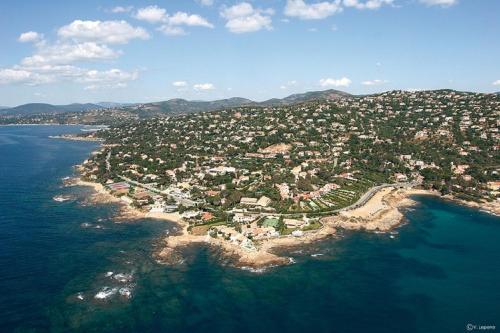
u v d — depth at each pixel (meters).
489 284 187.88
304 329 152.62
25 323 151.62
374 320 159.12
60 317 155.50
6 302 164.75
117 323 152.88
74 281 182.38
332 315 162.00
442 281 190.50
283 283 186.00
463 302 172.62
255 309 164.75
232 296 173.88
